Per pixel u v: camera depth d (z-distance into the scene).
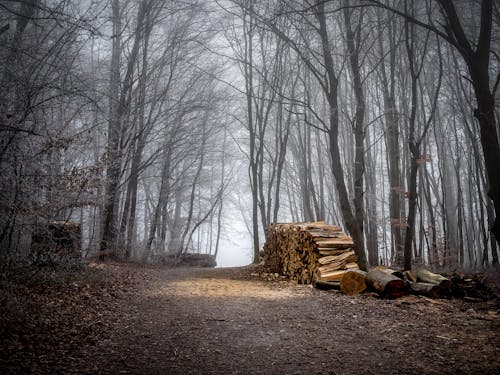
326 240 9.32
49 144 6.90
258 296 7.84
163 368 3.69
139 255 20.31
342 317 5.60
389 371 3.47
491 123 7.48
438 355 3.79
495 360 3.55
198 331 5.02
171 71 18.16
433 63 19.88
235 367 3.74
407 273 7.55
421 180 18.38
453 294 6.90
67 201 7.86
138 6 16.59
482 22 7.53
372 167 24.52
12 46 7.05
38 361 3.62
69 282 7.55
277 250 12.87
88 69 14.16
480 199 16.67
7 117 6.37
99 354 4.00
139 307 6.46
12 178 6.56
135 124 16.44
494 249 15.86
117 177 14.55
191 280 10.84
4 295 5.37
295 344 4.43
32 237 8.11
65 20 6.86
